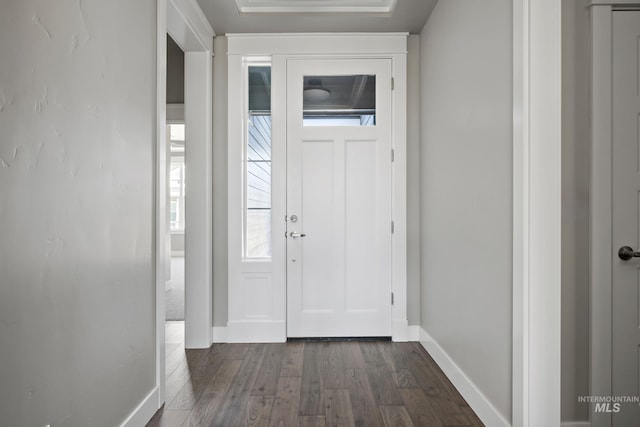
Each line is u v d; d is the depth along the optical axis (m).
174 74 3.76
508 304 1.84
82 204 1.49
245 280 3.36
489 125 2.05
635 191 1.84
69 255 1.41
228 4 2.86
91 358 1.55
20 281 1.19
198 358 2.96
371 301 3.40
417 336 3.40
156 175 2.19
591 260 1.84
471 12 2.28
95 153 1.58
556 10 1.66
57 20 1.34
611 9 1.82
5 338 1.14
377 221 3.39
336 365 2.81
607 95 1.83
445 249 2.73
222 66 3.38
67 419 1.41
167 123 3.78
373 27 3.26
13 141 1.16
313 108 3.41
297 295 3.38
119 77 1.77
